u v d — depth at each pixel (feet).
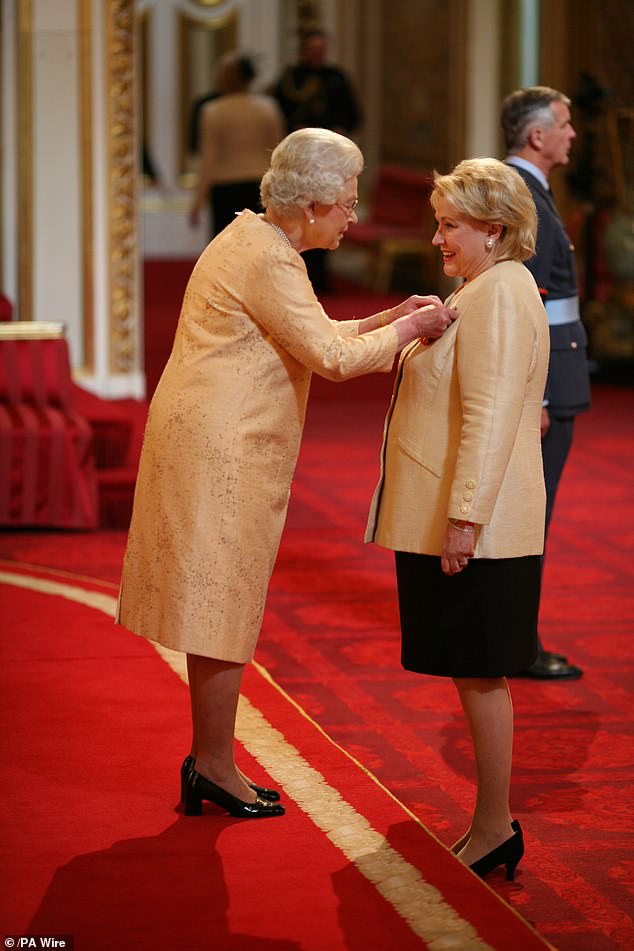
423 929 13.29
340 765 17.38
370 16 67.97
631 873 15.07
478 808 14.87
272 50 69.82
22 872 14.40
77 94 38.91
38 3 38.27
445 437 14.46
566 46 51.98
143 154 70.95
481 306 14.17
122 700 19.45
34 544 28.32
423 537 14.46
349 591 25.62
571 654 22.39
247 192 49.11
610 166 49.11
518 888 14.71
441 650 14.52
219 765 15.83
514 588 14.43
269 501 15.25
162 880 14.26
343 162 14.66
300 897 13.93
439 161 60.90
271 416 15.12
